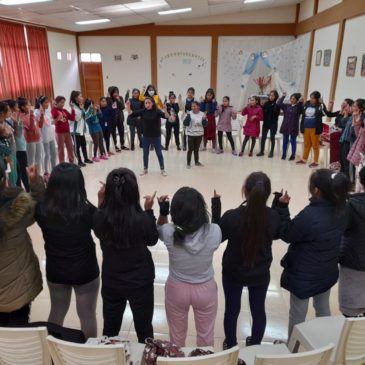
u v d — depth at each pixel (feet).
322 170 5.63
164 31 36.04
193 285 5.41
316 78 28.40
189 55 36.65
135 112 17.26
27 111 15.15
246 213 5.36
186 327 5.81
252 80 36.24
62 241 5.43
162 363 3.93
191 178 17.52
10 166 12.10
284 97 20.97
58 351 4.32
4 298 5.46
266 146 24.40
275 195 6.02
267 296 8.57
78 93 18.52
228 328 6.23
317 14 28.04
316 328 5.59
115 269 5.38
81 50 36.88
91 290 6.02
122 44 36.60
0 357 4.71
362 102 14.66
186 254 5.22
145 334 5.95
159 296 8.48
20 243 5.46
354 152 14.39
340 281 6.43
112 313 5.79
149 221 5.29
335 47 24.13
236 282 5.81
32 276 5.74
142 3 23.32
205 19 35.45
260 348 5.26
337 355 4.88
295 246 5.97
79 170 5.40
